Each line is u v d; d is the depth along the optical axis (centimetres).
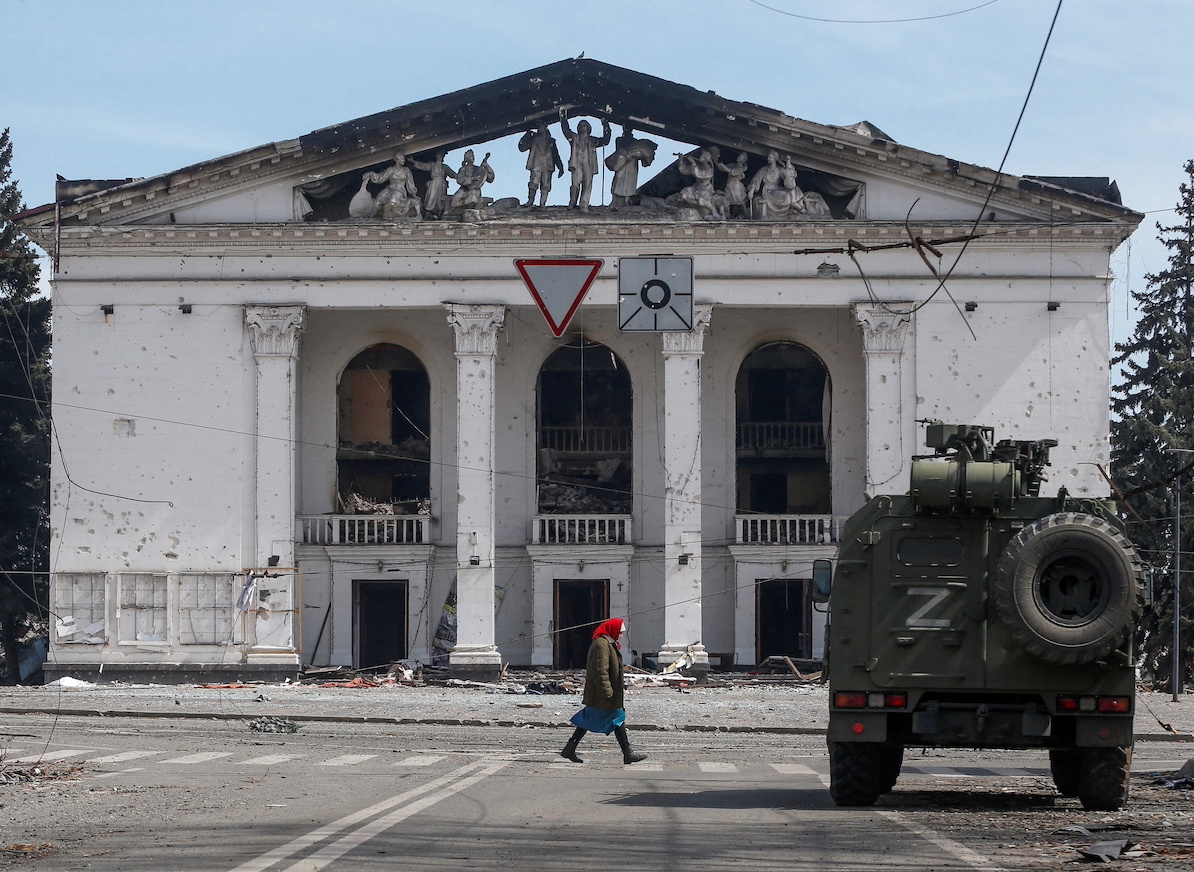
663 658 4747
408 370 5219
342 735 2894
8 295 6888
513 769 2061
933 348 4800
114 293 4856
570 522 5138
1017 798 1755
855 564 1670
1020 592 1582
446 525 5116
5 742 2506
